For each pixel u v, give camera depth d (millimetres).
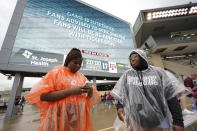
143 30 14836
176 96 857
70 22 9047
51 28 7938
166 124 825
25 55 6449
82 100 906
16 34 6590
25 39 6742
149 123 847
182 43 14055
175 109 820
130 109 957
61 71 911
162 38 15133
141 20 13711
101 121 3824
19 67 6121
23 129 3227
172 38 14852
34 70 6453
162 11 13430
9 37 6344
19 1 7406
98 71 8758
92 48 9320
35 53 6773
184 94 875
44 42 7297
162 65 15445
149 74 967
